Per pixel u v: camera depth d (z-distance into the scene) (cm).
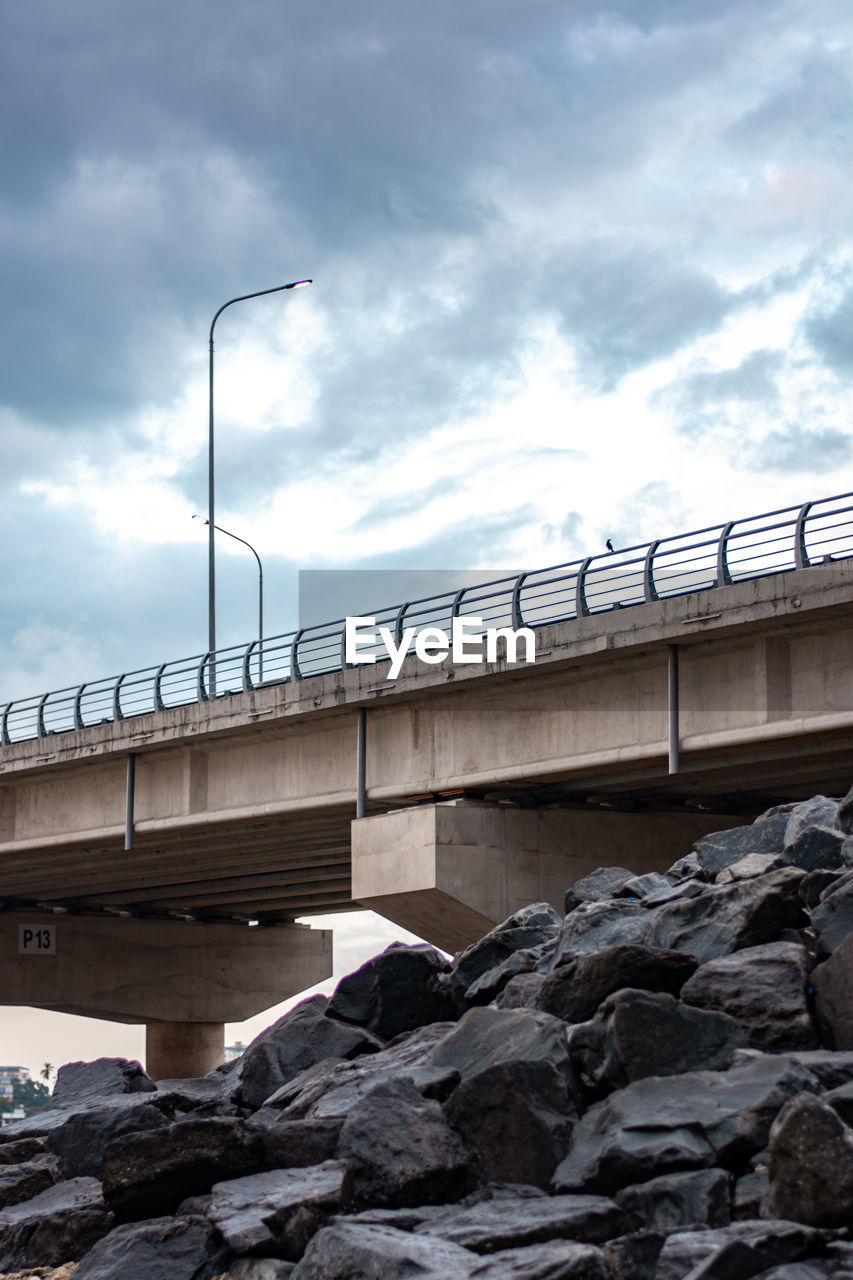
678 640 2912
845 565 2630
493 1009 1048
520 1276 705
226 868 5006
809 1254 696
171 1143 977
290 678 3803
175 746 4184
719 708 2892
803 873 1095
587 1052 938
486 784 3312
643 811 3484
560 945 1233
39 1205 1106
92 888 5731
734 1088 858
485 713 3359
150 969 6288
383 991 1390
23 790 4838
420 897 3344
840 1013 931
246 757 4016
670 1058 912
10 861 5000
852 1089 813
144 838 4344
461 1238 784
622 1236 759
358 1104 938
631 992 928
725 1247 681
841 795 3259
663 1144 822
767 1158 804
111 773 4497
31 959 6081
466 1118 920
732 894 1095
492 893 3303
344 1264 767
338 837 4194
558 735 3206
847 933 1012
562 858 3375
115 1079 1591
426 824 3319
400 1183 885
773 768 3055
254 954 6538
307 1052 1345
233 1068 1642
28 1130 1366
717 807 3519
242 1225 870
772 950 991
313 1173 914
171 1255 886
